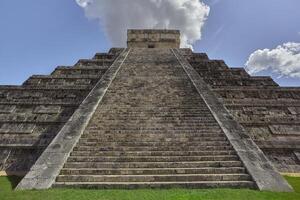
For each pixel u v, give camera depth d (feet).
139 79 60.85
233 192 27.48
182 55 82.48
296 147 46.80
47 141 48.52
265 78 68.44
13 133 50.34
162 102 49.85
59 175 31.37
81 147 36.63
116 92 54.19
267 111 55.62
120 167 32.78
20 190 28.50
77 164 33.22
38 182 29.89
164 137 39.09
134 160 34.09
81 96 60.29
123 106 48.44
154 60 75.92
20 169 43.91
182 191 27.94
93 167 32.94
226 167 32.58
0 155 46.29
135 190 28.37
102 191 27.91
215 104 48.55
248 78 68.13
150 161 33.99
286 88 62.59
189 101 50.29
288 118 53.88
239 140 37.63
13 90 61.93
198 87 55.88
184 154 35.17
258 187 28.94
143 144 37.42
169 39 119.55
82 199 25.22
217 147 36.45
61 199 25.23
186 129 41.22
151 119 44.06
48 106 56.49
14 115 54.49
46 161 33.27
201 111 46.62
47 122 52.34
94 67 73.26
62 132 39.60
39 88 62.44
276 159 45.29
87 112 45.42
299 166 44.04
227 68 74.49
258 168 31.86
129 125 42.34
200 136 39.37
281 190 28.60
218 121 42.78
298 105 56.85
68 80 67.21
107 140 38.47
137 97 51.88
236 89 62.03
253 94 61.11
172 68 68.49
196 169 31.99
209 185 29.84
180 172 31.86
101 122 43.37
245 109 55.98
